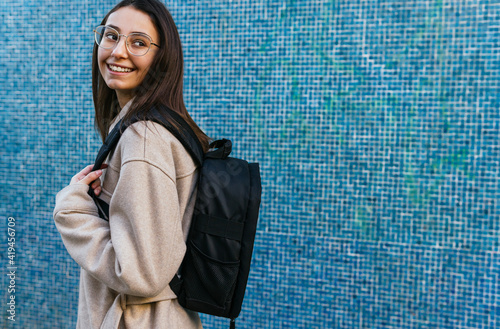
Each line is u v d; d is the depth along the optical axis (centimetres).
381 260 260
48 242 323
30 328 327
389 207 258
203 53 289
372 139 259
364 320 264
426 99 248
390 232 258
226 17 282
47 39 317
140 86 125
